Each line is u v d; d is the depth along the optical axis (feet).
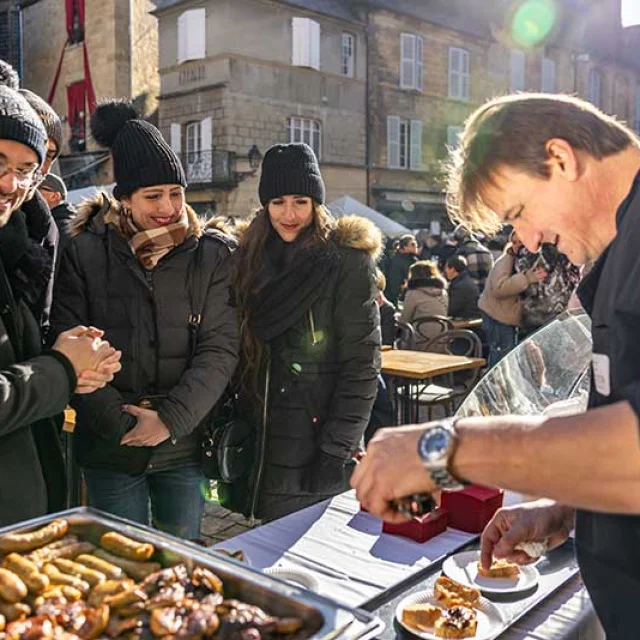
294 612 3.37
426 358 17.33
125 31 62.75
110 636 3.28
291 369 8.13
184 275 7.65
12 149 5.51
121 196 7.58
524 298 16.83
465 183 4.05
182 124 63.87
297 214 8.18
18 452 5.80
